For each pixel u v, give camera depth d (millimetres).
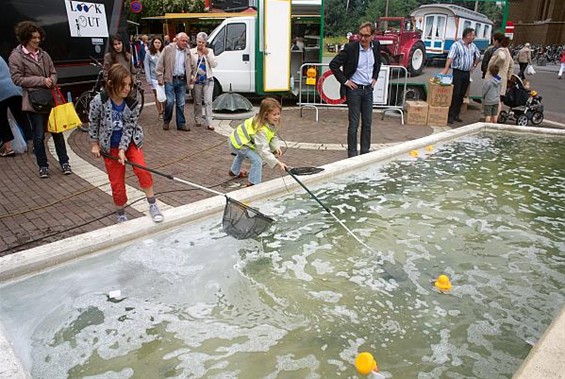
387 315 3027
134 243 3824
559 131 8211
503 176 5891
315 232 4195
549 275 3543
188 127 9258
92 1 9555
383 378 2461
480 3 10797
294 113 11219
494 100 9258
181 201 5172
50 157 6969
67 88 9320
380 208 4758
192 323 2932
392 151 6453
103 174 6137
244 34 11844
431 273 3555
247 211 3953
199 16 18734
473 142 7754
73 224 4570
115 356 2643
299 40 12539
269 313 3037
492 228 4344
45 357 2625
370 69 6598
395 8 10797
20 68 5457
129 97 3967
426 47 10914
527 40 43500
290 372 2512
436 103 9586
